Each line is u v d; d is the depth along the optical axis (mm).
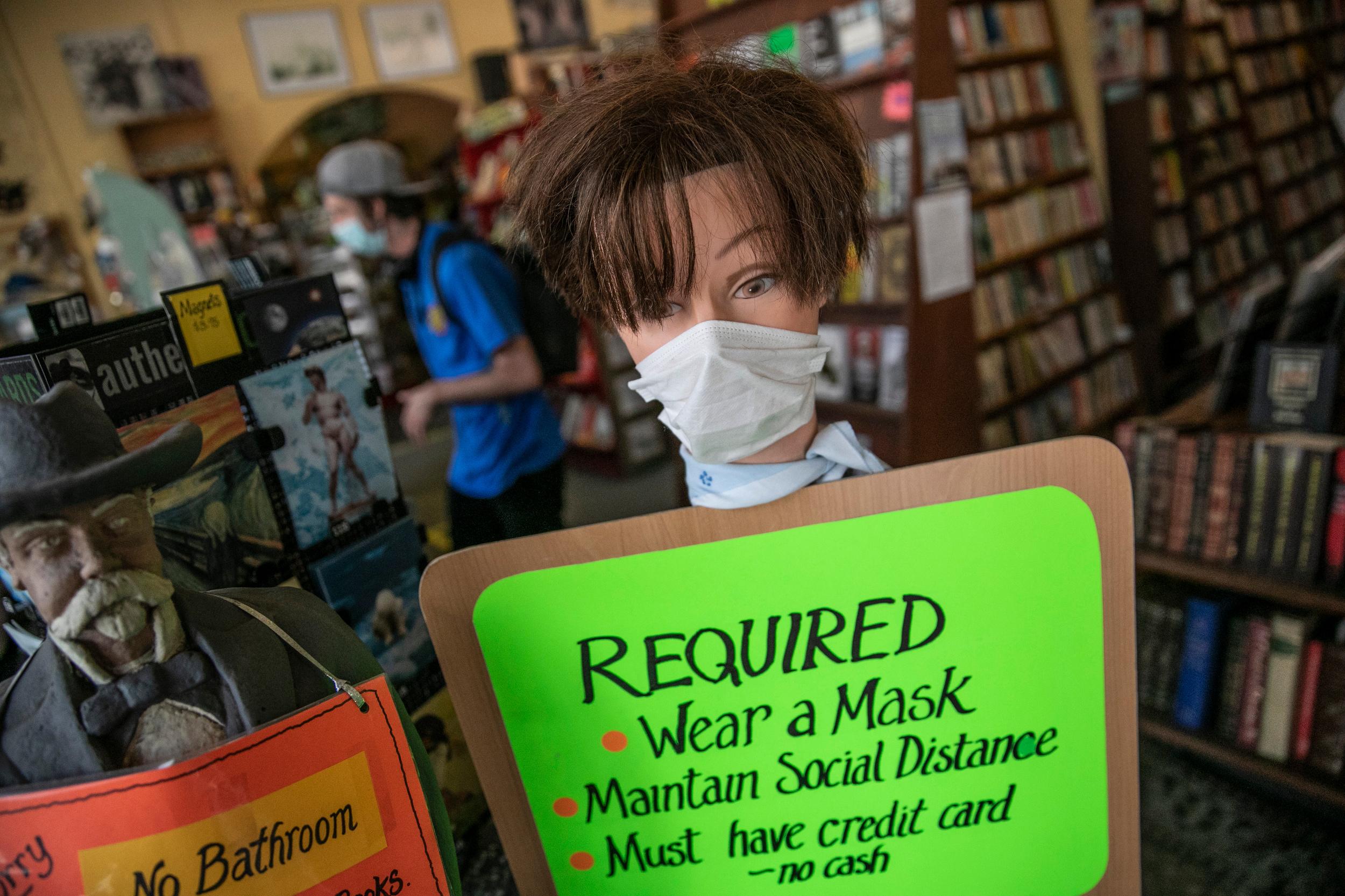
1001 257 3264
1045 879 782
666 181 629
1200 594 1888
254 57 7012
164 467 500
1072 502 696
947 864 773
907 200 2691
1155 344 3879
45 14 6074
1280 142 4418
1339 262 1885
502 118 4758
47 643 502
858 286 3025
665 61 736
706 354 664
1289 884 1682
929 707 732
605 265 665
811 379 749
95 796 457
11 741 486
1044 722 744
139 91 6469
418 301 1939
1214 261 4156
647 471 4797
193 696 513
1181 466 1788
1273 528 1664
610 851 753
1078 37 3564
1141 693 1995
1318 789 1669
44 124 6117
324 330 883
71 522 469
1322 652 1652
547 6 8188
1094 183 3754
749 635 703
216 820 477
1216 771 1978
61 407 472
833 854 764
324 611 646
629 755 727
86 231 6254
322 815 518
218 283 771
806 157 655
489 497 1896
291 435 834
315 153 7922
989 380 3217
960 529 694
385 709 548
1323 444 1591
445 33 7859
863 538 690
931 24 2547
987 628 716
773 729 729
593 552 673
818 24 2822
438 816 644
